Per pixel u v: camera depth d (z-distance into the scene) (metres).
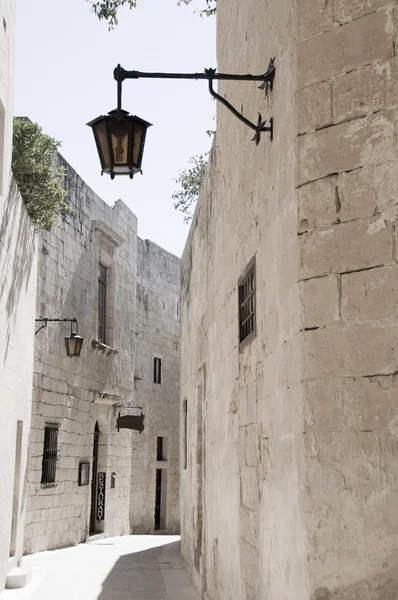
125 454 23.14
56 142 13.48
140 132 5.26
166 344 27.80
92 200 20.30
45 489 16.27
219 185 8.68
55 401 17.02
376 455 3.79
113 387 21.83
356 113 4.12
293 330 4.45
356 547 3.80
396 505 3.68
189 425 13.29
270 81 5.32
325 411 4.01
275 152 5.16
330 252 4.12
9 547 11.09
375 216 3.97
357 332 3.95
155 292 26.95
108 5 11.16
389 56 4.02
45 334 16.50
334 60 4.26
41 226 13.34
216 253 8.93
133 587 11.04
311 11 4.42
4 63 8.12
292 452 4.45
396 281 3.84
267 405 5.34
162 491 26.94
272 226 5.24
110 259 21.89
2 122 8.33
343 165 4.13
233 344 7.31
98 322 21.03
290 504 4.50
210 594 8.65
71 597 10.10
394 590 3.63
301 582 4.17
